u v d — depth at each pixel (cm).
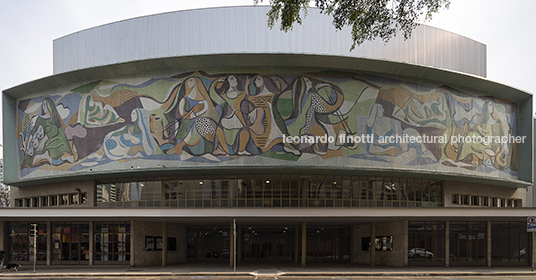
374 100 2597
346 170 2467
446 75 2717
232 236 2548
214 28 2789
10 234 2789
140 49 2880
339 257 3100
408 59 2889
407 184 2695
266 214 2292
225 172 2533
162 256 2656
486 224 2689
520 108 3108
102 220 2630
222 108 2520
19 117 3080
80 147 2736
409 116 2652
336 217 2356
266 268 2408
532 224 2216
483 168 2866
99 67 2644
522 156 3052
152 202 2631
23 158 3031
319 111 2523
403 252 2569
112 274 2066
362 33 1254
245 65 2531
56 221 2725
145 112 2609
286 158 2467
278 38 2752
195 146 2508
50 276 2045
